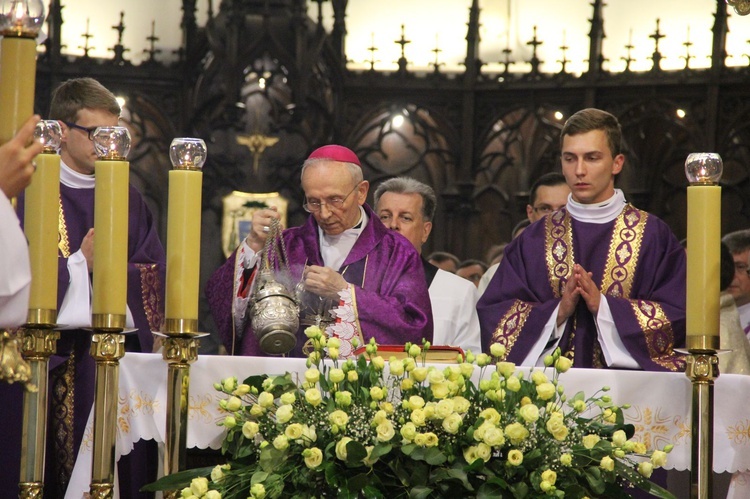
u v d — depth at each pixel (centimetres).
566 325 1034
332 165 1045
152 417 838
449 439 699
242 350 1003
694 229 778
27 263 586
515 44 2580
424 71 2619
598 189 1084
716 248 776
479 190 2517
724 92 2373
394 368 711
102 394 728
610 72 2458
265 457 696
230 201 2427
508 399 718
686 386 834
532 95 2495
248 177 2505
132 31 2547
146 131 2503
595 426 754
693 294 774
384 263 1064
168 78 2511
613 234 1079
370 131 2542
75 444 977
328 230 1068
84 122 1050
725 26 2381
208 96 2508
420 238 1406
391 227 1392
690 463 793
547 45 2566
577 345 1030
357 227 1084
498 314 1056
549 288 1076
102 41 2528
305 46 2438
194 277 760
